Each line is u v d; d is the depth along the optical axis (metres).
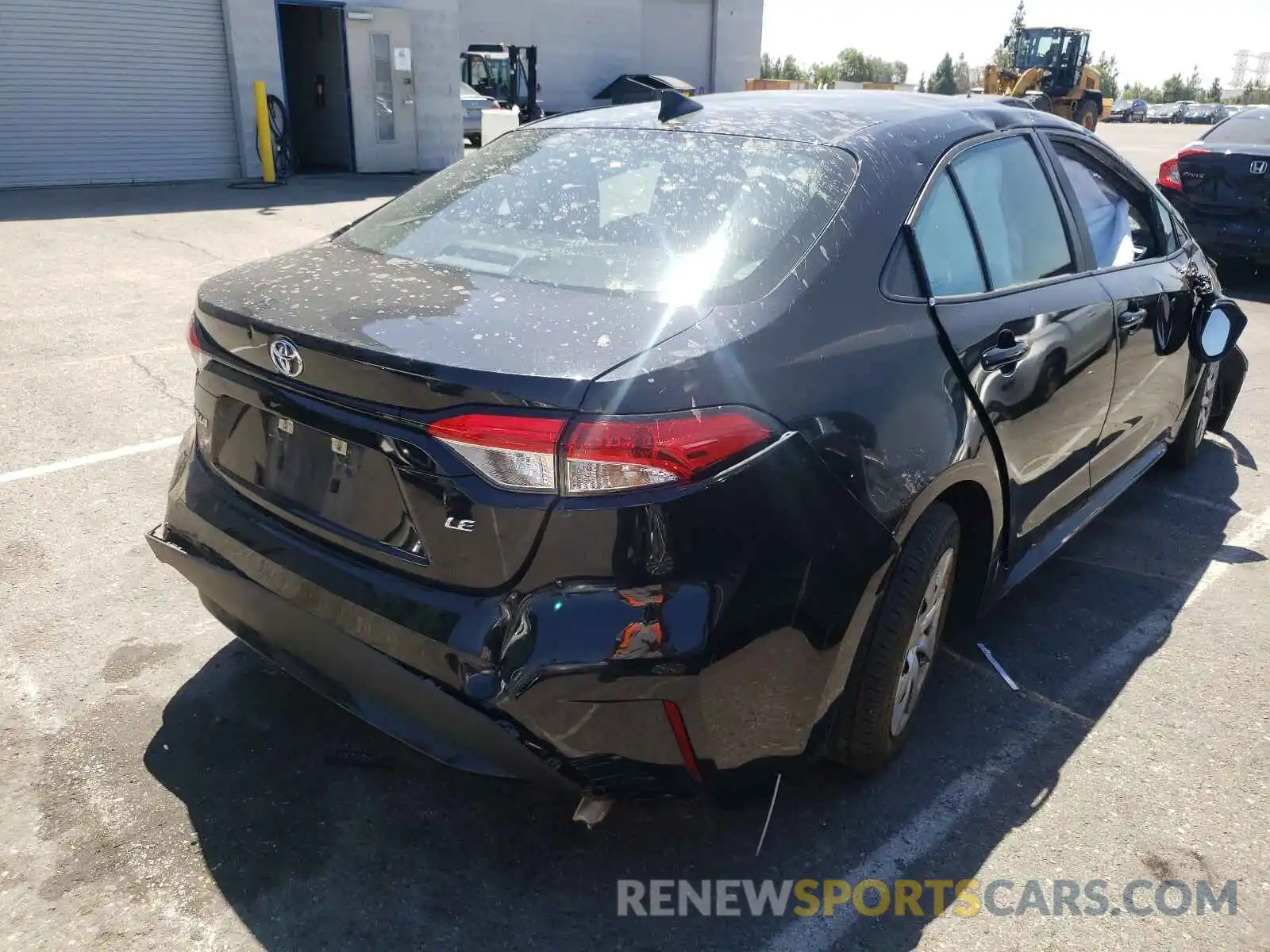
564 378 1.87
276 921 2.17
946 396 2.46
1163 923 2.24
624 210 2.55
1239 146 8.84
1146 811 2.59
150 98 14.89
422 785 2.61
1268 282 9.66
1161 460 4.87
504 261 2.46
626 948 2.15
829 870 2.38
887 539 2.24
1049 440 3.01
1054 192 3.25
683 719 1.98
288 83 18.56
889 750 2.61
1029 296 2.92
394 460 2.03
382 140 17.33
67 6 13.86
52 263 8.79
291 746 2.72
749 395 2.02
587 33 35.59
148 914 2.17
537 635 1.92
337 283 2.39
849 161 2.55
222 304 2.37
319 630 2.20
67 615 3.29
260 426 2.38
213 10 15.08
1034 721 2.95
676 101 3.03
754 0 38.94
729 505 1.96
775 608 2.03
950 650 3.32
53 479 4.30
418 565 2.06
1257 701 3.08
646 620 1.91
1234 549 4.11
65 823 2.42
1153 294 3.64
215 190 14.58
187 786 2.56
